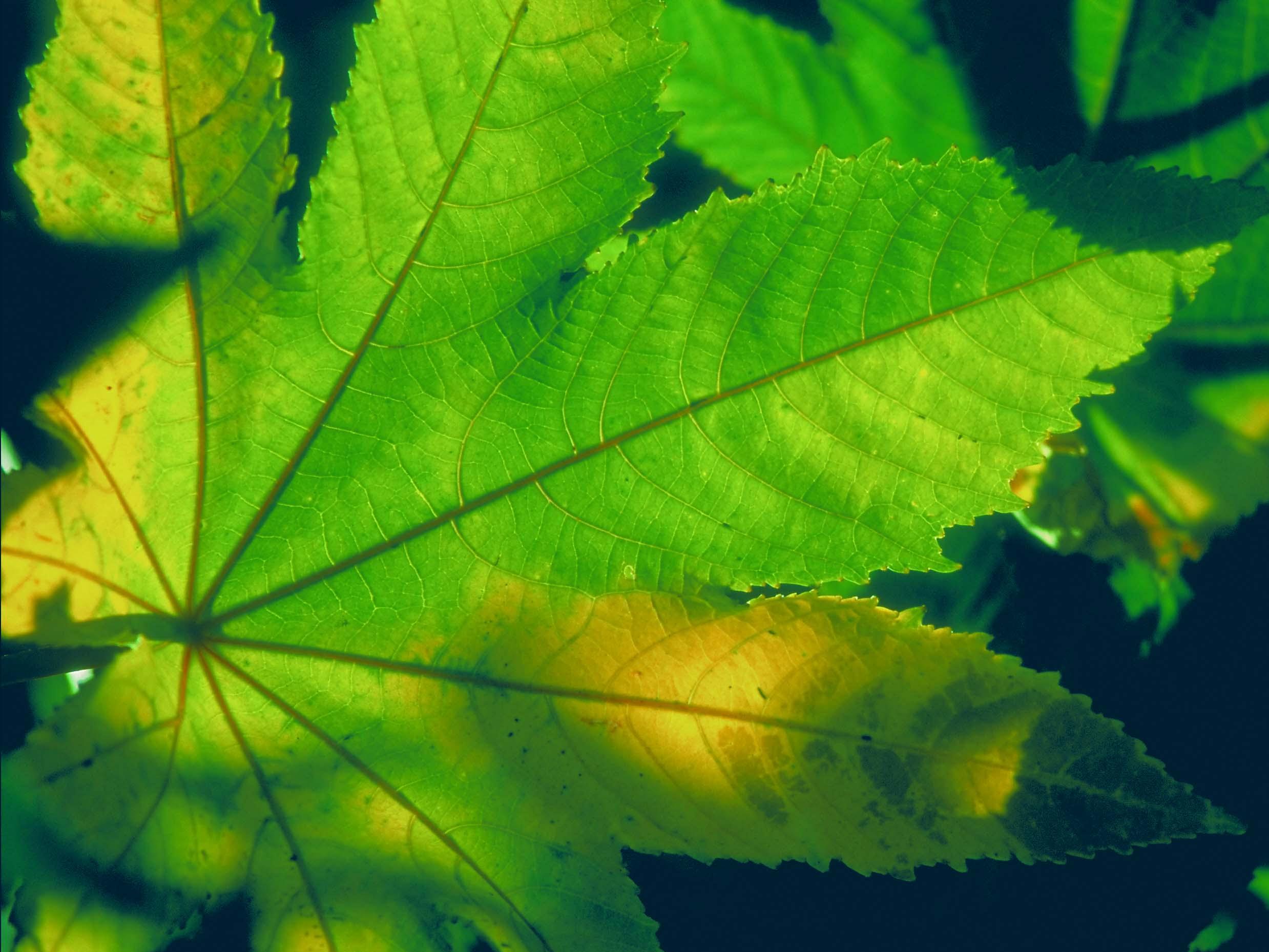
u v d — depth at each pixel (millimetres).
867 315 718
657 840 732
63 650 726
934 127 778
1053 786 721
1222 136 770
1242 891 772
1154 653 779
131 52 709
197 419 730
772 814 729
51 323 733
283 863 736
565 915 735
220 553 738
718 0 769
